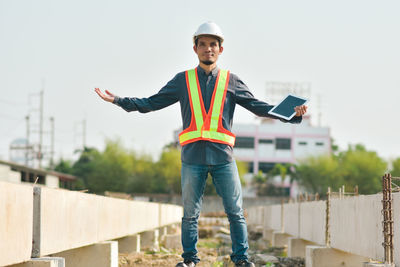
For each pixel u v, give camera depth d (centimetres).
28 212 639
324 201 1170
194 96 631
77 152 8631
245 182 8769
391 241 755
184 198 639
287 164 8581
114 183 7844
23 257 627
